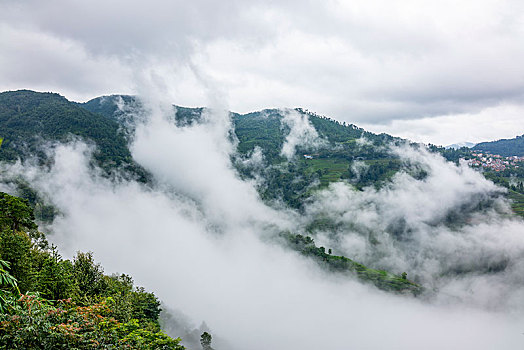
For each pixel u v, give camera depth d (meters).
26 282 24.09
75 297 26.50
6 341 12.45
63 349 13.33
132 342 18.53
